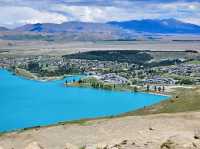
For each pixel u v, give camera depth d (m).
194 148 45.38
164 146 47.38
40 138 84.88
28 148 57.50
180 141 47.97
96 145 57.34
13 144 80.81
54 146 70.19
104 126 90.06
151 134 65.25
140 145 49.44
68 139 80.69
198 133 53.44
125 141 54.19
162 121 87.38
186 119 87.69
